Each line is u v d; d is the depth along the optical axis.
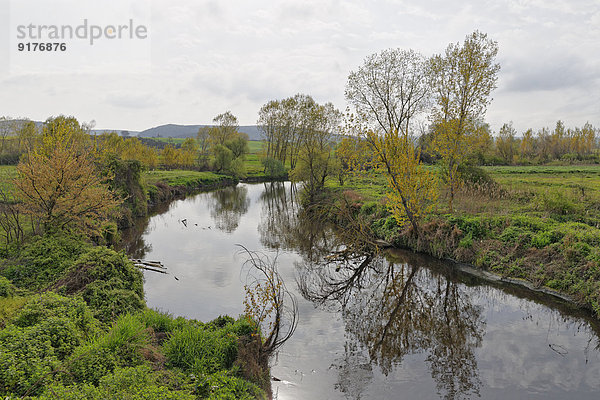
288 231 29.02
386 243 22.58
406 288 17.08
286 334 12.38
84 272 12.62
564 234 16.80
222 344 9.28
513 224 19.25
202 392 7.37
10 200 18.58
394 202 22.44
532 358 10.96
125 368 7.33
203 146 93.94
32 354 7.05
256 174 78.75
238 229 29.66
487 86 22.25
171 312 13.50
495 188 26.47
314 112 40.56
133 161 32.84
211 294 15.39
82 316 9.70
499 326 13.06
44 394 5.96
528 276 16.12
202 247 23.59
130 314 10.57
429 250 20.70
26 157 18.12
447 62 22.91
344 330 12.98
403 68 36.22
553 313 13.79
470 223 20.17
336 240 25.98
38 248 14.24
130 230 27.61
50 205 16.44
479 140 22.88
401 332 12.87
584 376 9.98
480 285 16.75
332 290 16.89
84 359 7.38
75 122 32.09
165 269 18.75
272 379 9.84
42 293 10.55
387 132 21.44
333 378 10.01
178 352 8.71
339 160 39.84
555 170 48.38
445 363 10.82
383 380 9.95
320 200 34.47
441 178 26.92
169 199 46.91
